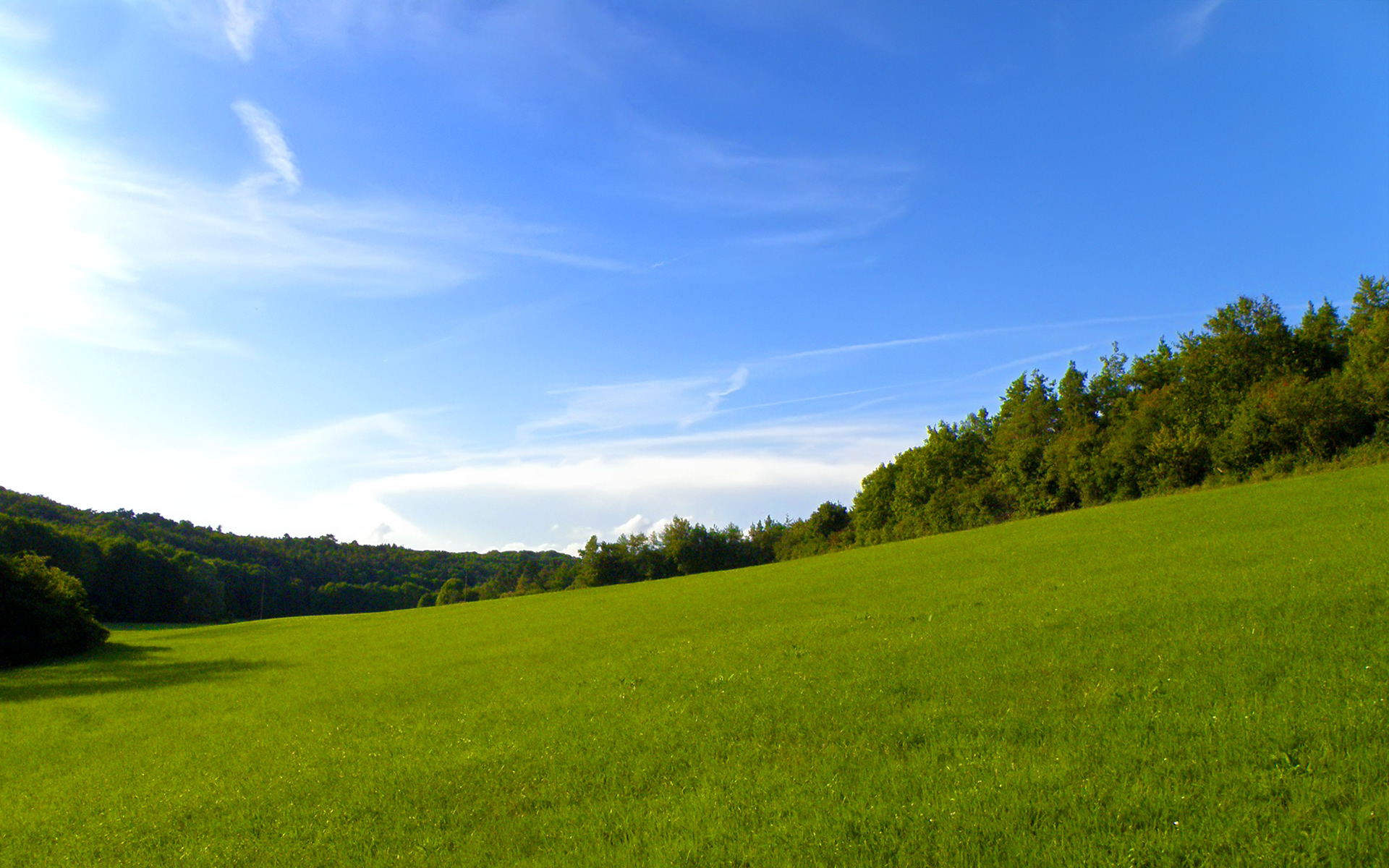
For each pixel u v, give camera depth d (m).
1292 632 14.23
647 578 162.38
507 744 15.34
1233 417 68.94
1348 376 58.00
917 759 11.08
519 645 34.47
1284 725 9.91
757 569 76.75
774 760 12.15
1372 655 12.20
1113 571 26.84
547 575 192.88
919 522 113.69
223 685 31.95
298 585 171.38
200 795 14.32
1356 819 7.47
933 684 15.15
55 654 51.38
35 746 21.30
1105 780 9.23
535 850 10.01
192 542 175.25
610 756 13.60
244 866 10.66
